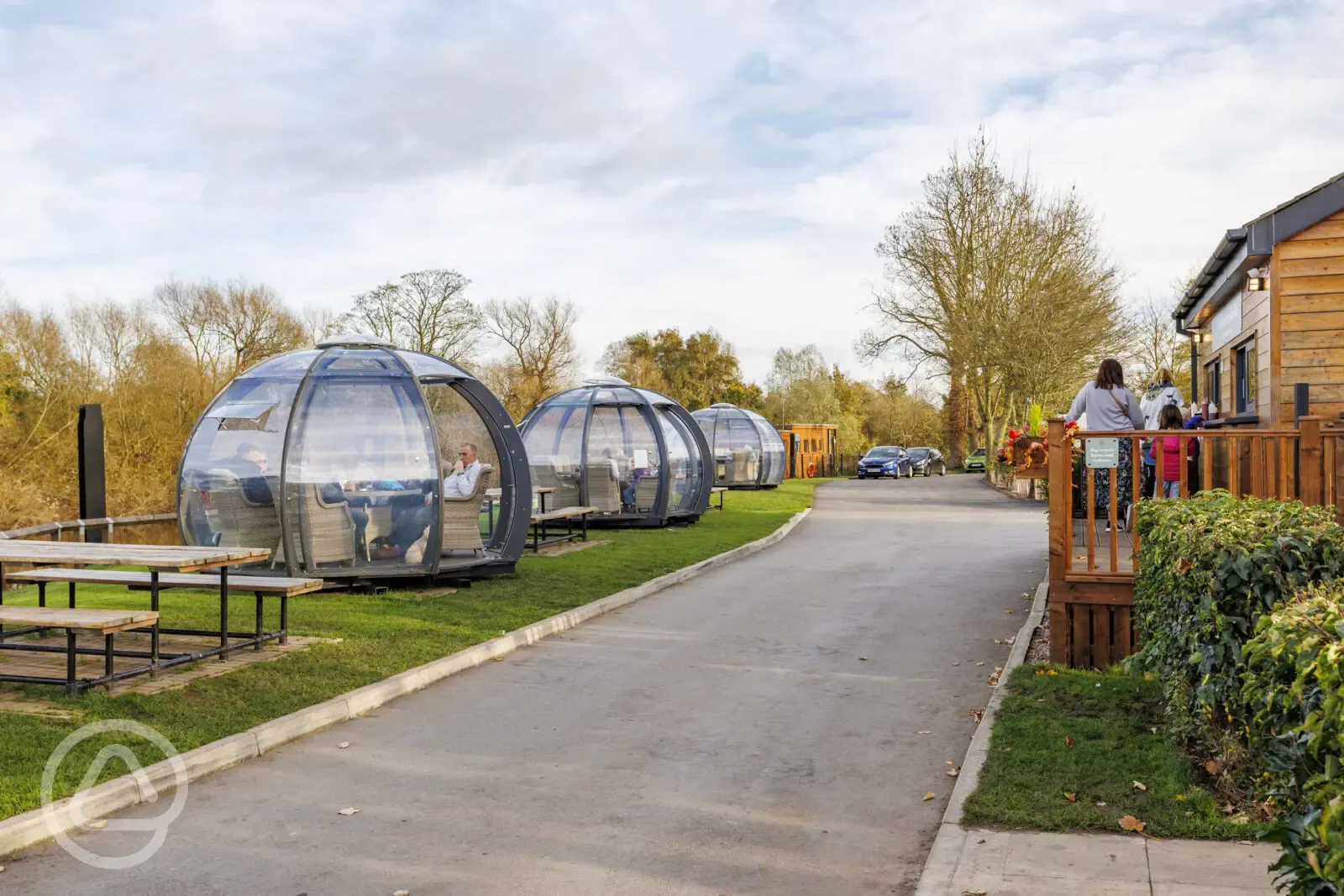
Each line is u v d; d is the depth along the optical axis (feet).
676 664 28.53
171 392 112.47
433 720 22.93
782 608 37.63
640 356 243.19
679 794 18.25
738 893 14.28
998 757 19.11
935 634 32.71
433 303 146.82
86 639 29.58
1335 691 8.91
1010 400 129.59
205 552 25.88
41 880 14.47
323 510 38.04
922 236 131.54
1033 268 123.75
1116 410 39.40
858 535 65.77
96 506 56.08
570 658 29.19
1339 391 37.17
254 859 15.28
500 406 43.29
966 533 65.82
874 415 235.20
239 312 129.18
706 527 68.18
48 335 108.58
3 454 102.63
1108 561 29.50
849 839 16.25
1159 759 18.75
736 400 244.42
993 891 13.66
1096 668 26.81
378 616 32.91
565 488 67.46
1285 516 17.79
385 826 16.62
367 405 39.27
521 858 15.39
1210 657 16.58
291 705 22.58
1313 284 37.52
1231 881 13.73
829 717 23.27
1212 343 56.08
